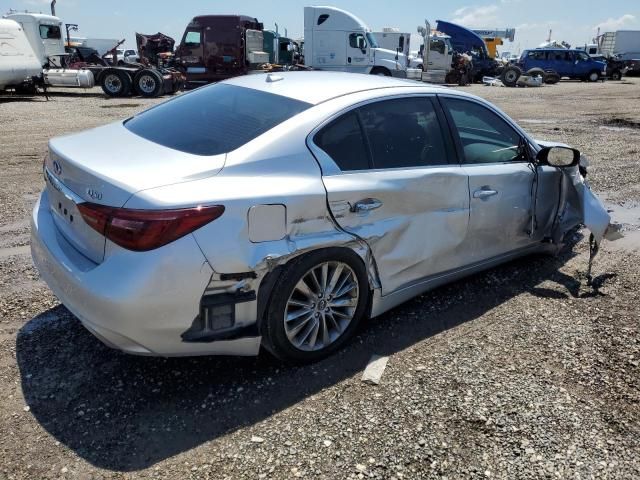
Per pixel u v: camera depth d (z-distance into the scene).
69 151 2.96
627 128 13.41
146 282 2.44
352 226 3.05
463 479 2.34
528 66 37.44
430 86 3.76
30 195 6.29
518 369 3.14
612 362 3.24
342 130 3.13
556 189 4.46
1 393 2.77
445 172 3.51
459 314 3.76
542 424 2.69
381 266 3.26
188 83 22.52
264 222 2.70
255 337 2.81
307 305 3.00
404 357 3.22
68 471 2.31
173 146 2.95
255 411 2.72
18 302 3.71
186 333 2.61
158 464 2.37
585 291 4.19
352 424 2.64
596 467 2.43
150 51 27.44
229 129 3.03
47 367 3.01
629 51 49.19
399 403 2.81
